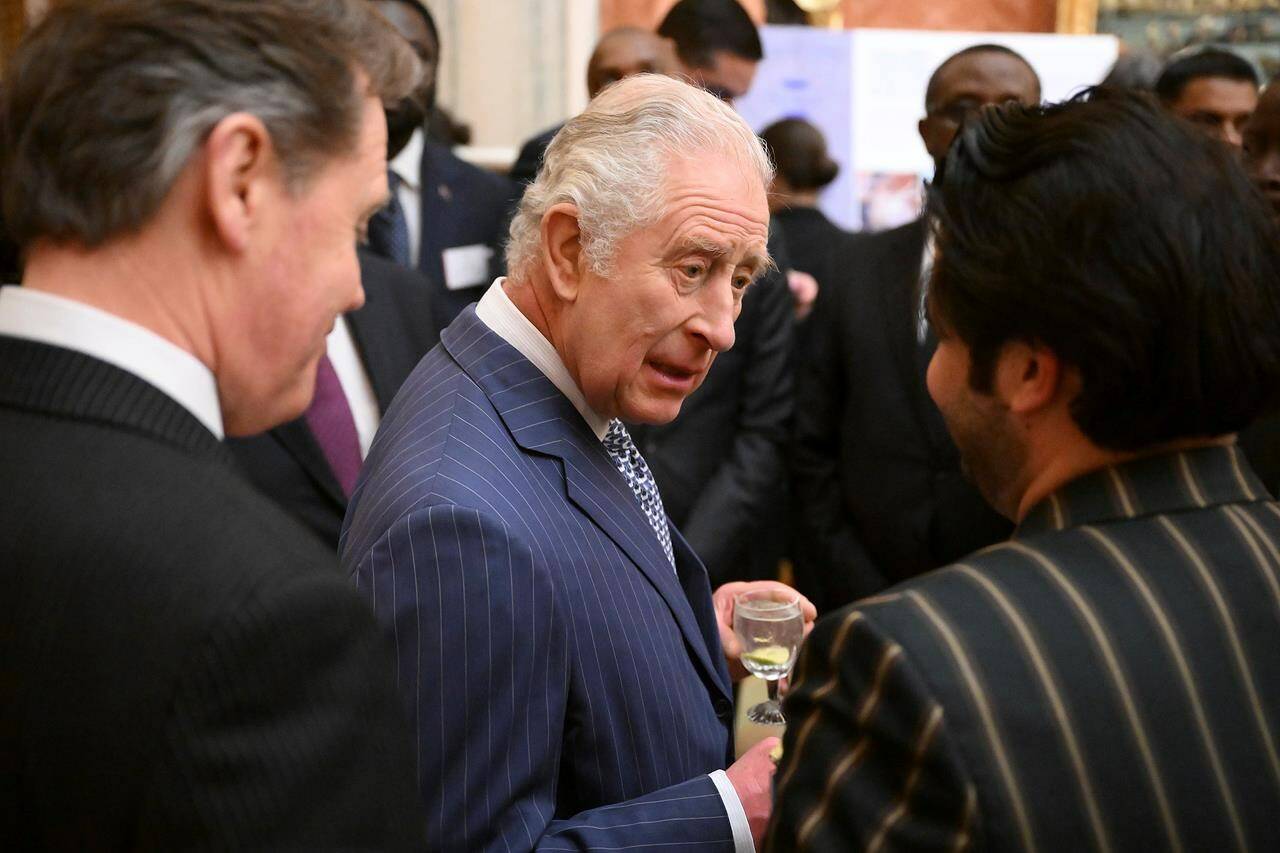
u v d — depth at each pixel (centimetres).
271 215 86
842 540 288
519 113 551
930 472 273
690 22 371
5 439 79
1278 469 230
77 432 80
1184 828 85
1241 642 90
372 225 312
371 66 90
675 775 139
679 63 373
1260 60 538
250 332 87
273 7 85
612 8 546
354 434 239
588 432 149
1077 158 91
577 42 546
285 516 83
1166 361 88
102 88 79
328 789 74
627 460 163
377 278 260
